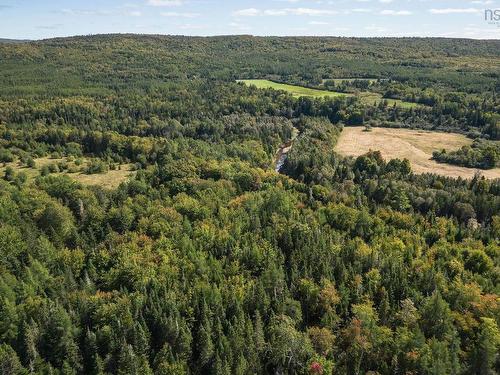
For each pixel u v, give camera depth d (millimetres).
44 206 129500
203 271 97562
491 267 100438
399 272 96188
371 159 171125
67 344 79312
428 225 120875
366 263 100188
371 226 118812
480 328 81125
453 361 72500
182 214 126000
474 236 115188
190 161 162750
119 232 123500
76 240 116812
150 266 99062
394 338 81625
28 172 173250
